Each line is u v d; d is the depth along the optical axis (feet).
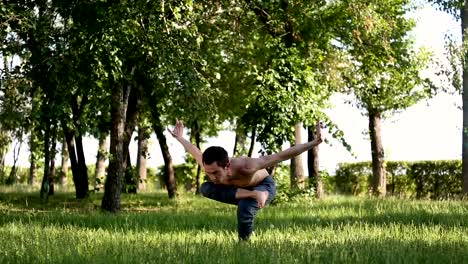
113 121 68.44
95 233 34.27
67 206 77.00
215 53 79.15
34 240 28.89
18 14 55.26
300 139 85.56
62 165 141.38
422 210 51.88
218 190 28.04
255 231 34.86
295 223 42.39
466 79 91.66
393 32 91.45
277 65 76.95
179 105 63.21
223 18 77.46
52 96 56.08
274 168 77.87
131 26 58.70
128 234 33.73
